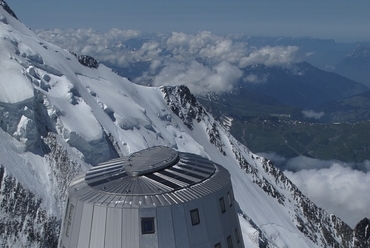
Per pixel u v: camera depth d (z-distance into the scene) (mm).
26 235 63125
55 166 75562
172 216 26359
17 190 65688
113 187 28844
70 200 29547
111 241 26297
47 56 107625
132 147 101562
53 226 66750
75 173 76812
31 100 76500
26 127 74375
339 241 182125
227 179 30516
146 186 28500
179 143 144750
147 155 33938
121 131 106500
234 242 28906
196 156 34875
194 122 180750
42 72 92875
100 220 26812
